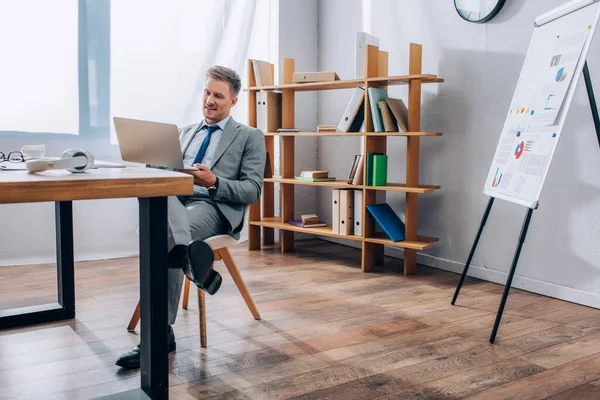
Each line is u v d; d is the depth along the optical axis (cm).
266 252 390
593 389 180
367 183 336
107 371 193
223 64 399
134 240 379
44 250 352
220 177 229
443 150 340
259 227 400
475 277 323
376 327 238
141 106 374
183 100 385
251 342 220
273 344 218
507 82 300
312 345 217
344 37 414
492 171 265
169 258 175
